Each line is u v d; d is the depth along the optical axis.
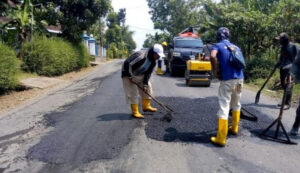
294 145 3.90
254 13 11.30
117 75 12.80
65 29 16.09
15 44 11.98
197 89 8.38
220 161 3.38
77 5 16.31
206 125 4.65
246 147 3.81
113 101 6.75
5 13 12.55
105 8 17.09
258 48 12.53
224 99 3.84
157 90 8.15
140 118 5.17
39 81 10.27
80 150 3.77
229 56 3.78
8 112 6.23
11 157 3.63
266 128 4.55
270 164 3.31
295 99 6.89
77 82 11.03
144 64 4.79
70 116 5.53
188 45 12.50
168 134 4.26
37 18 13.61
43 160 3.50
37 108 6.45
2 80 8.02
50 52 12.29
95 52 32.16
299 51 4.24
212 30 15.05
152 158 3.46
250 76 10.90
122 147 3.82
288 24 11.18
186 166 3.25
